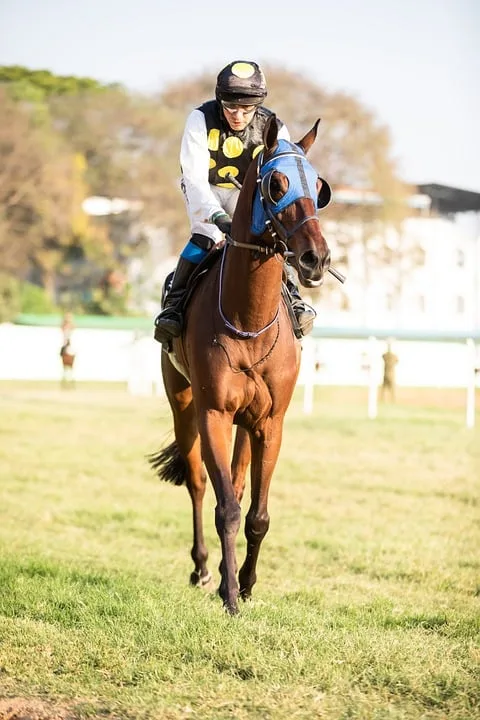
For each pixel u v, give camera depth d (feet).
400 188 219.00
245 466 25.67
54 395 106.42
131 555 33.40
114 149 235.40
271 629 20.26
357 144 213.87
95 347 131.75
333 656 18.88
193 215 24.67
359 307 225.15
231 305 22.76
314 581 30.07
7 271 212.84
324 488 49.34
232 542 21.88
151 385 114.62
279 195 21.02
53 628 21.06
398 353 113.39
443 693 17.58
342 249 215.51
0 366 130.11
